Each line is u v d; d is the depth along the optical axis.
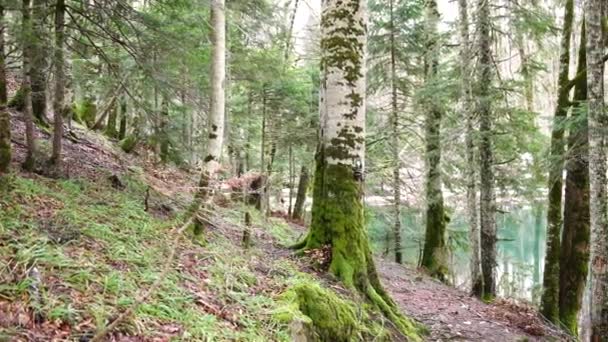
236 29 14.38
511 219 18.88
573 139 10.25
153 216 7.82
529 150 13.41
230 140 16.80
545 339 9.52
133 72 9.33
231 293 5.43
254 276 6.33
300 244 8.65
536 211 17.36
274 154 20.83
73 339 3.46
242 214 11.76
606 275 7.62
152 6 9.98
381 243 20.52
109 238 5.70
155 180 9.91
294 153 22.47
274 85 17.73
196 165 13.98
